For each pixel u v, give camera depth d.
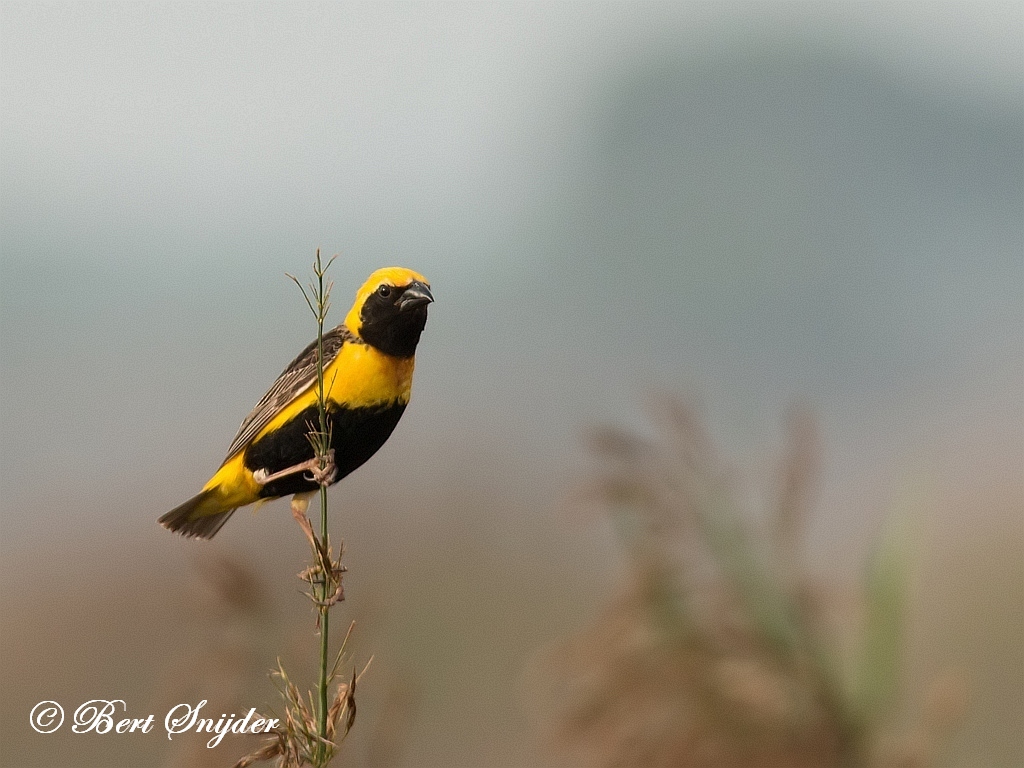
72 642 12.98
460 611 12.88
